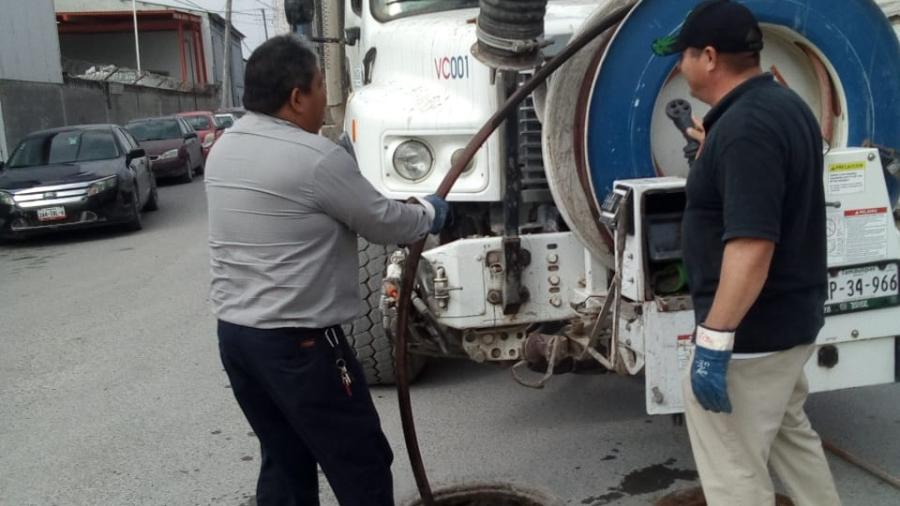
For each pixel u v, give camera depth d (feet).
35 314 26.78
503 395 17.22
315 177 9.41
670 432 15.14
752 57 8.83
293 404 9.83
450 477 13.79
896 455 13.71
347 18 19.33
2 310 27.71
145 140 67.77
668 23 11.07
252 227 9.59
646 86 11.29
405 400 11.69
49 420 17.43
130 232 43.93
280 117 9.89
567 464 14.10
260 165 9.51
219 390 18.72
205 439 16.08
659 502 12.51
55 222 40.70
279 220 9.53
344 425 10.00
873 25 11.64
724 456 9.23
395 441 15.29
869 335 11.57
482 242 12.72
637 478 13.52
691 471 13.66
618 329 11.39
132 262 35.12
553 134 11.59
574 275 12.90
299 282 9.61
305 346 9.70
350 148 15.25
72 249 39.52
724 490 9.24
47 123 77.20
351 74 19.72
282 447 10.93
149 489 14.16
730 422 9.16
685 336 10.62
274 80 9.71
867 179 11.19
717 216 8.80
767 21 11.32
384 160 13.96
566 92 11.50
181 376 19.79
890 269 11.49
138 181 44.98
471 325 12.89
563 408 16.46
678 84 11.61
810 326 9.05
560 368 13.19
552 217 13.52
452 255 12.75
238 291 9.86
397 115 13.78
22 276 33.63
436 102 13.79
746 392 9.11
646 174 11.64
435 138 13.67
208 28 161.07
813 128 8.84
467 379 18.16
